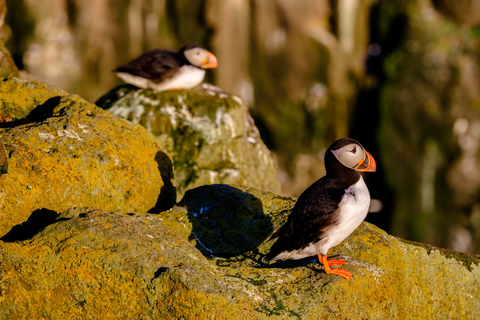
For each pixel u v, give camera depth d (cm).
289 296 602
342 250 702
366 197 638
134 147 812
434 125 2050
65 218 629
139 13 2059
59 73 1989
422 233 2073
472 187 2038
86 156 726
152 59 1112
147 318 564
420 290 709
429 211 2073
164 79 1110
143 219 724
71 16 2000
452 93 2017
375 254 690
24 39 1964
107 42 2053
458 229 2056
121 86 1197
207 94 1153
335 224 619
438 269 738
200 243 729
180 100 1125
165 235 632
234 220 768
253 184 1152
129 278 565
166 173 859
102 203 720
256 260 700
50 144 714
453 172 2038
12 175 641
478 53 2025
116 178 749
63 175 680
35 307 577
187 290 543
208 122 1109
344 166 646
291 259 694
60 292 576
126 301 568
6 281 567
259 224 765
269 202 815
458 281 749
